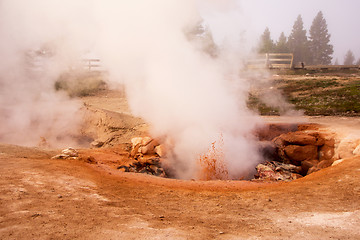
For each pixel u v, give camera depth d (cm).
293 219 464
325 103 1919
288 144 1248
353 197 566
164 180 806
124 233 370
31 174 658
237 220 463
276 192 662
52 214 429
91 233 363
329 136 1176
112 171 859
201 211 520
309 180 748
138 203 552
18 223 382
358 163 787
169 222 437
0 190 521
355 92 2017
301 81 2616
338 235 385
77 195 555
